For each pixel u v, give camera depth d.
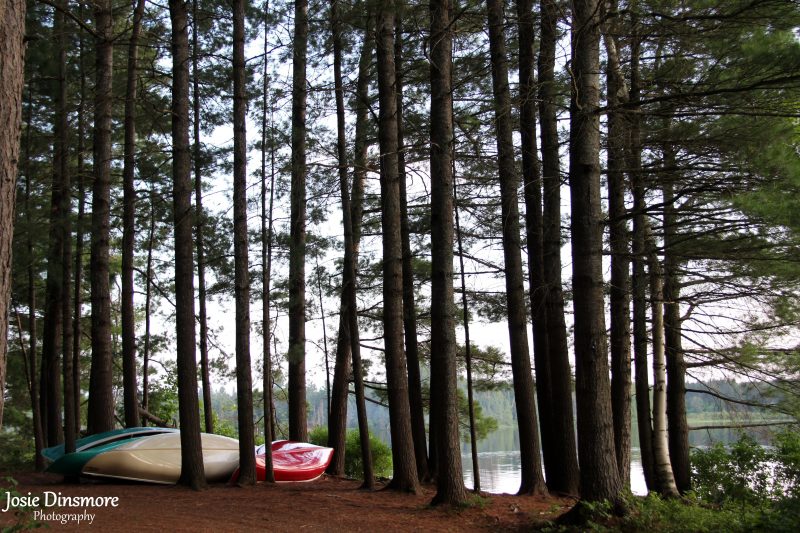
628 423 11.52
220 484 12.05
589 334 8.82
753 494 13.66
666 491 11.80
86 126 16.02
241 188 11.67
